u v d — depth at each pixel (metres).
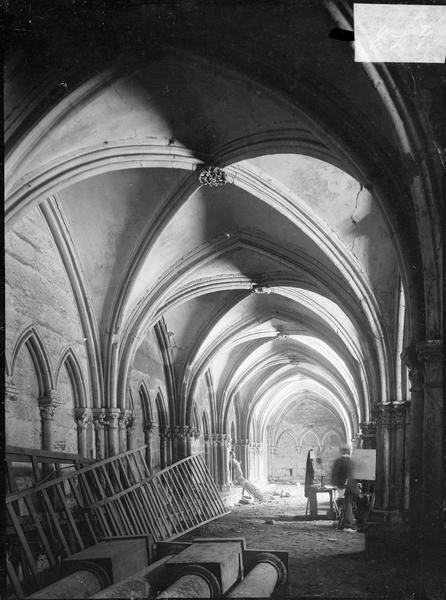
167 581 7.63
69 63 9.59
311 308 19.97
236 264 18.11
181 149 12.22
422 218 8.66
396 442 15.17
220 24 9.03
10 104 9.71
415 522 9.14
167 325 22.19
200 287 18.58
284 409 46.12
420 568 8.31
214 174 12.74
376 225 13.98
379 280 14.89
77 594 6.92
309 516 20.62
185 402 23.02
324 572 10.35
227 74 9.72
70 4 8.69
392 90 8.09
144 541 8.91
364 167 9.42
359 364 21.02
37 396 13.48
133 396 19.47
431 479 8.45
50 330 13.91
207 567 7.52
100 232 15.16
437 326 8.74
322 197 13.70
